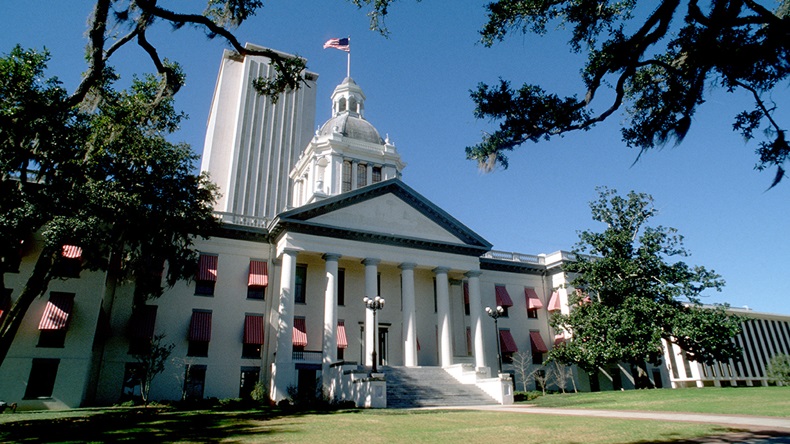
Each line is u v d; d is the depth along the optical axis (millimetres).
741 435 10742
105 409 24609
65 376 25891
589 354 33719
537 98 8586
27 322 26141
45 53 18266
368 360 32938
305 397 28000
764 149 7633
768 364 57031
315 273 35844
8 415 20625
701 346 33000
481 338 35844
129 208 23875
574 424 14078
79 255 27328
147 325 30000
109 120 19562
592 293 38438
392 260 35312
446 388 29812
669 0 7020
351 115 54406
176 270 27734
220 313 32406
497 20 9141
